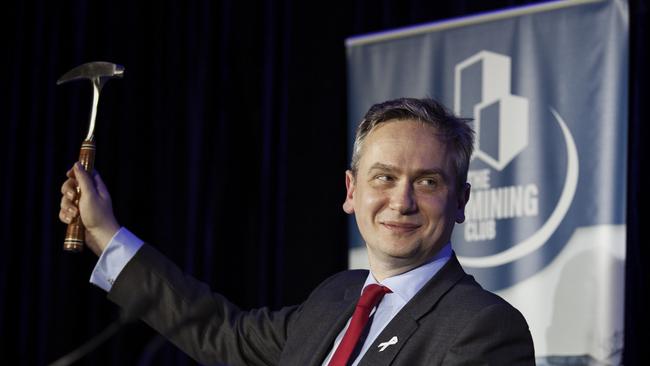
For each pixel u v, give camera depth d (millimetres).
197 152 4695
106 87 4859
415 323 1849
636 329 3779
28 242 4895
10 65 5008
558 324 3303
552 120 3418
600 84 3352
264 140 4609
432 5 4336
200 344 2170
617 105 3312
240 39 4758
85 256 4840
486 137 3535
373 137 1956
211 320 2186
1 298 4863
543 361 3312
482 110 3566
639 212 3842
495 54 3578
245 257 4648
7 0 5035
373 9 4504
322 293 2143
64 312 4770
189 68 4789
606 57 3352
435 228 1916
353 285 2107
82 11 4906
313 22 4609
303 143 4566
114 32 4875
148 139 4840
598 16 3387
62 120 4910
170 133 4770
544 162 3408
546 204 3385
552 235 3355
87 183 2123
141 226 4781
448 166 1929
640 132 3869
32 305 4875
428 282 1916
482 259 3475
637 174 3854
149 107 4859
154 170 4781
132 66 4836
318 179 4539
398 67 3809
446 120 1953
